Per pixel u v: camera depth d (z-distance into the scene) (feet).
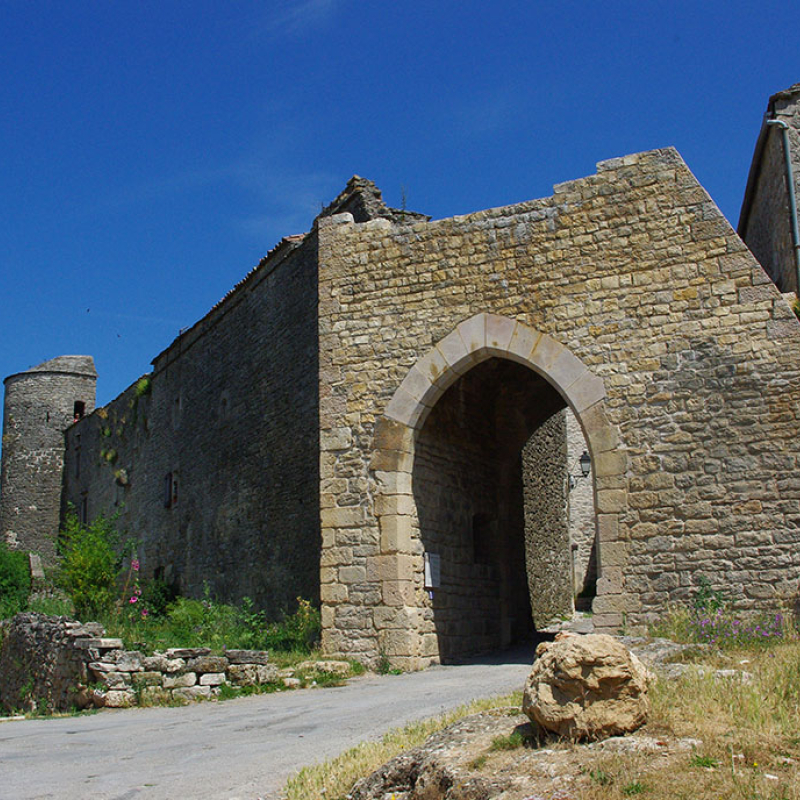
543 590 67.36
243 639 45.06
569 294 39.32
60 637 39.06
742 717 17.48
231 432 70.90
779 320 36.09
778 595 34.22
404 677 37.42
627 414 37.37
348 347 42.98
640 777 14.44
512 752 16.74
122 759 23.75
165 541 84.02
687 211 38.17
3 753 25.67
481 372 48.85
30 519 129.39
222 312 75.05
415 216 55.98
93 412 117.50
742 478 35.47
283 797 18.78
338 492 41.93
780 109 42.22
